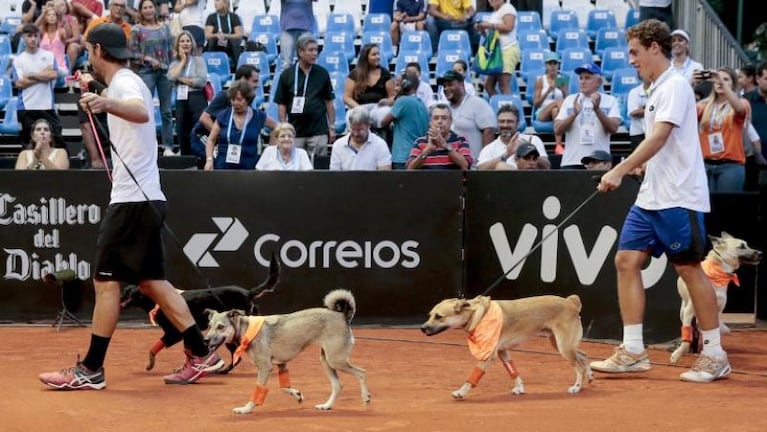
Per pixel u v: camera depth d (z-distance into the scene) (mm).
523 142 17188
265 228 15695
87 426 9312
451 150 17062
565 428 9227
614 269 14773
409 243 15648
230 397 10734
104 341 11031
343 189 15664
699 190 11617
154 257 11164
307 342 10062
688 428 9250
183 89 21844
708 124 17156
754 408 10156
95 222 15844
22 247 15914
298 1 24281
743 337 15234
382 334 15234
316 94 19969
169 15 25984
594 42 28453
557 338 11008
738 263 13344
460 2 26828
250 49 27047
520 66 26562
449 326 10586
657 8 26203
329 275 15695
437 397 10789
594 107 18938
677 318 14492
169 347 13102
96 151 20406
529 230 15281
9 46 26859
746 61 23547
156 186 11148
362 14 30375
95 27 10961
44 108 21875
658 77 11656
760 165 17922
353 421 9523
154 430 9180
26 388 11062
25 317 15961
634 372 12180
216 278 15727
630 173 12594
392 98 20391
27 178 15836
